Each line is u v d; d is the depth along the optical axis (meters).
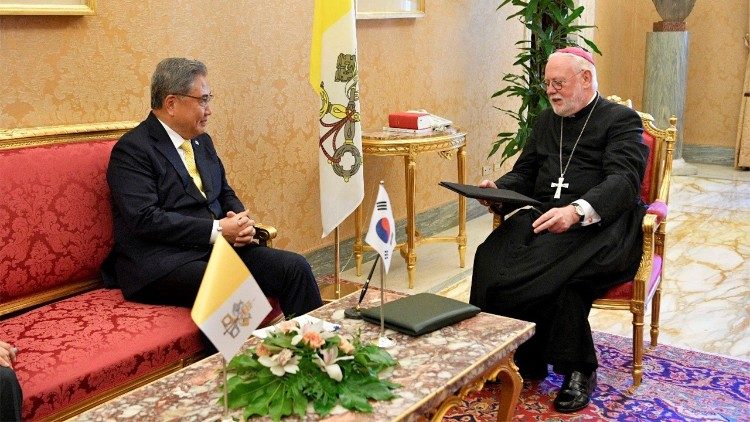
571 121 3.42
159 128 3.04
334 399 1.94
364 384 2.00
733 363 3.38
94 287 3.09
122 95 3.37
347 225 4.79
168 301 2.90
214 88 3.79
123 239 2.99
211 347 2.75
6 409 2.13
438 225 5.61
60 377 2.32
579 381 3.03
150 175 2.98
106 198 3.04
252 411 1.88
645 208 3.31
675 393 3.11
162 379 2.12
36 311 2.77
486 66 5.91
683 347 3.58
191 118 3.03
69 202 2.93
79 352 2.44
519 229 3.30
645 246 3.07
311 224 4.50
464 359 2.20
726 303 4.15
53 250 2.88
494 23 5.93
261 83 4.04
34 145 2.93
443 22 5.36
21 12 2.89
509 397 2.50
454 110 5.61
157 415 1.92
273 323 3.12
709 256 4.98
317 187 4.50
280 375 1.93
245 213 3.06
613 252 3.04
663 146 3.49
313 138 4.43
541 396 3.11
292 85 4.23
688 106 7.95
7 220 2.75
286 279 3.05
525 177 3.58
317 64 3.78
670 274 4.66
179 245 2.97
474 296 3.22
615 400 3.05
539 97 5.35
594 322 3.93
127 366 2.47
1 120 2.94
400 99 5.05
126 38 3.35
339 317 2.55
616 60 7.96
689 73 7.88
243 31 3.90
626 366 3.37
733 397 3.06
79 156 2.99
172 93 2.98
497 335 2.38
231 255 1.84
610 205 3.07
